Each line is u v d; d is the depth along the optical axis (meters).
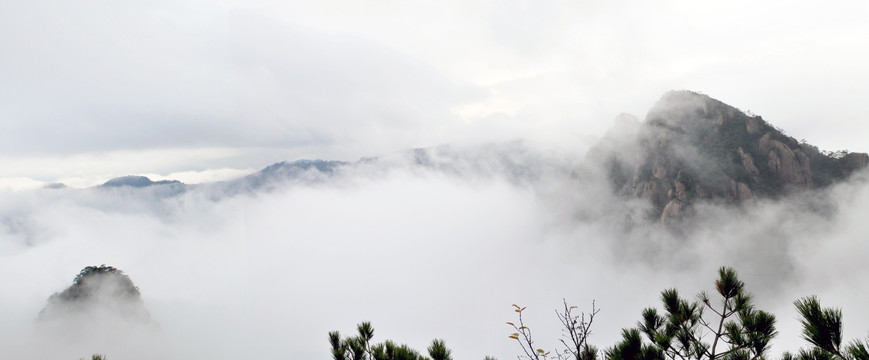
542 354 2.49
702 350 2.57
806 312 1.60
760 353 2.33
